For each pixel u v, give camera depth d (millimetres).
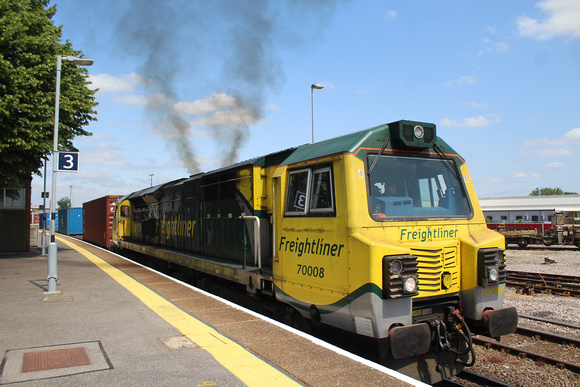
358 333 4629
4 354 4547
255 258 7398
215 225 9406
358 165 4926
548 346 6926
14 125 14094
